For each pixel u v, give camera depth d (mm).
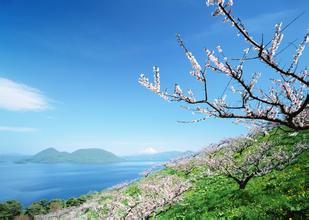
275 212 13359
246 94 7371
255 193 17953
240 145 34906
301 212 12438
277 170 20906
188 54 7000
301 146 21328
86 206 43500
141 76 7590
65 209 54062
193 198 23172
